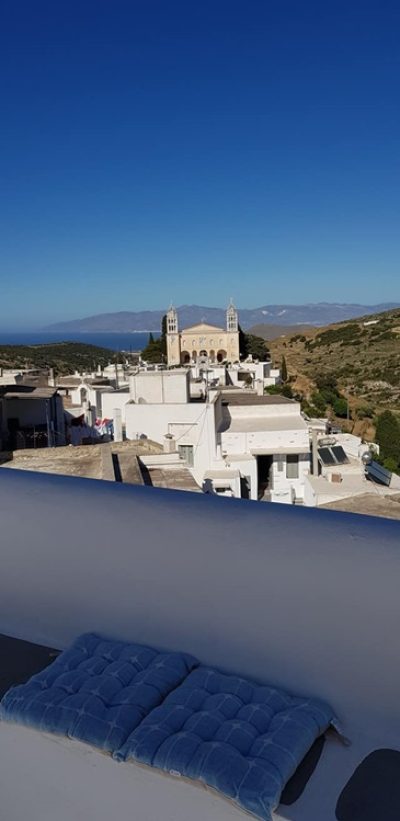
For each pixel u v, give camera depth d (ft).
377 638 6.72
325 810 5.67
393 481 54.13
